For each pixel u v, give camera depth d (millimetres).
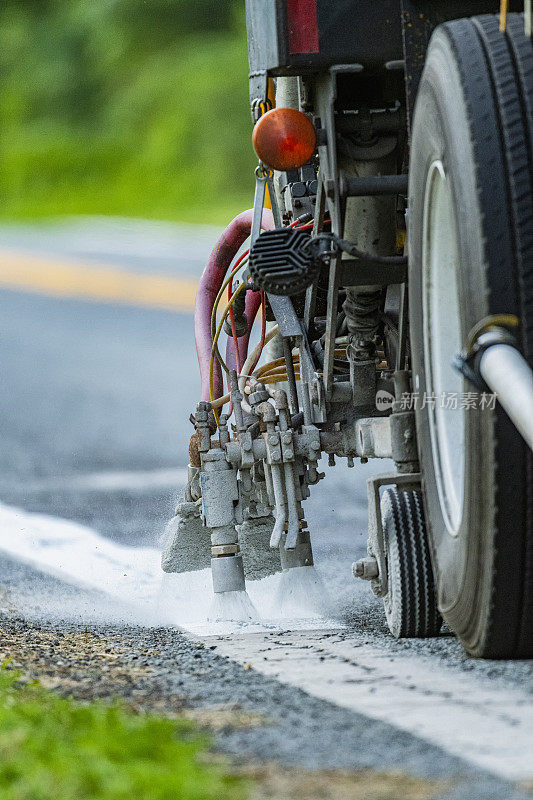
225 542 15281
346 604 16109
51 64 191375
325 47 12562
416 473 12984
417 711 8922
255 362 17328
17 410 48438
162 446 37844
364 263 13414
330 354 14477
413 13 11852
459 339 10453
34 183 176250
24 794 7168
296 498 15070
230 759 7945
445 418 11031
